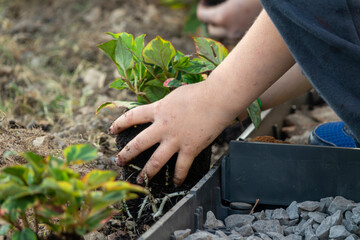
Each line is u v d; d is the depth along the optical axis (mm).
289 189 846
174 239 745
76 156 663
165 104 795
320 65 719
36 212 680
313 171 835
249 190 858
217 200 864
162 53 805
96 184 653
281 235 797
